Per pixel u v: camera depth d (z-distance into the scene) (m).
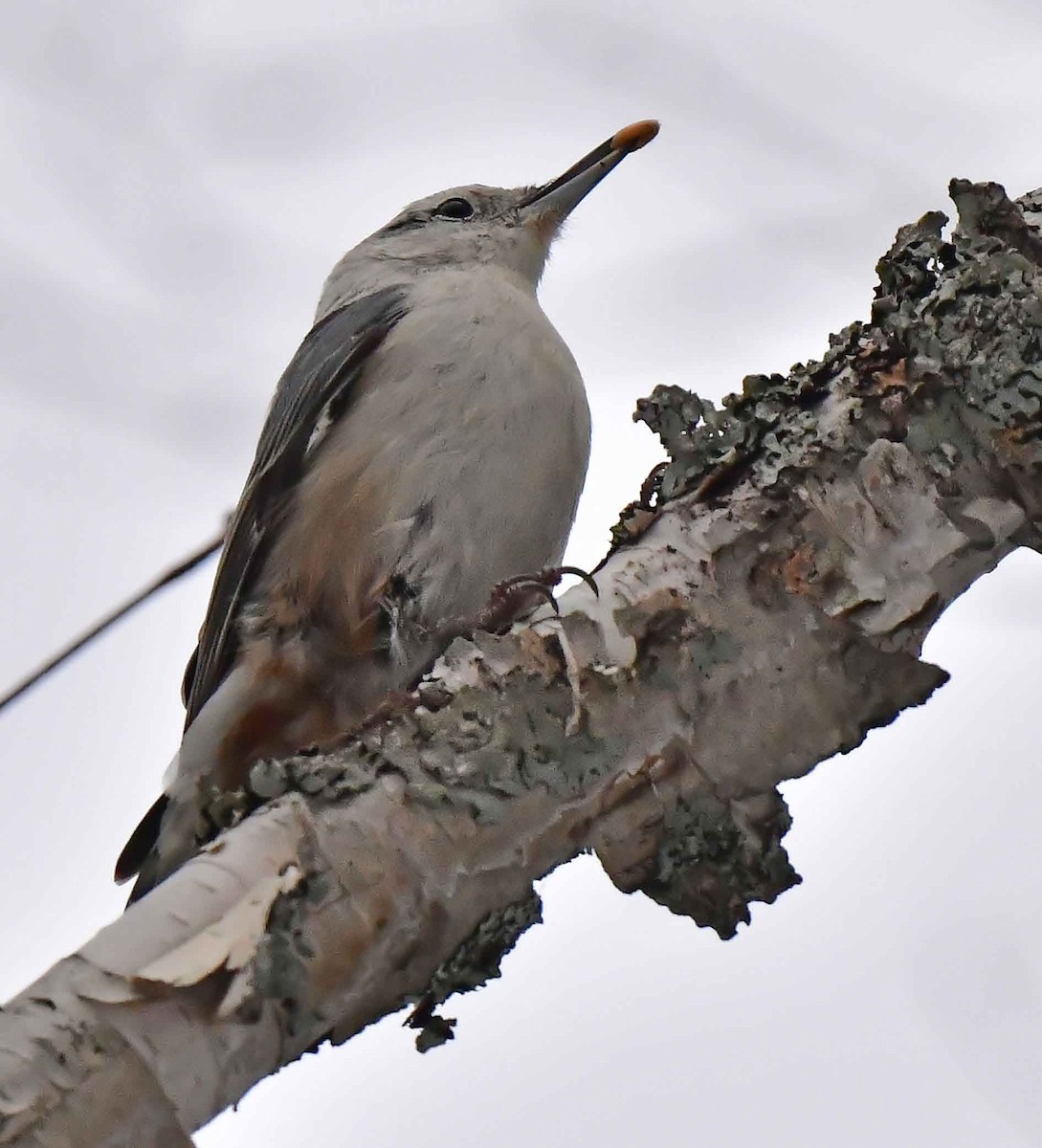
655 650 4.15
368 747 3.91
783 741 4.19
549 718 4.05
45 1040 3.16
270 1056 3.49
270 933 3.54
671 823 4.18
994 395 4.27
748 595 4.21
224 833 3.69
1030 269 4.43
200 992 3.35
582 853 4.16
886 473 4.27
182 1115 3.27
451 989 4.15
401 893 3.75
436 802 3.86
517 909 4.22
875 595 4.18
